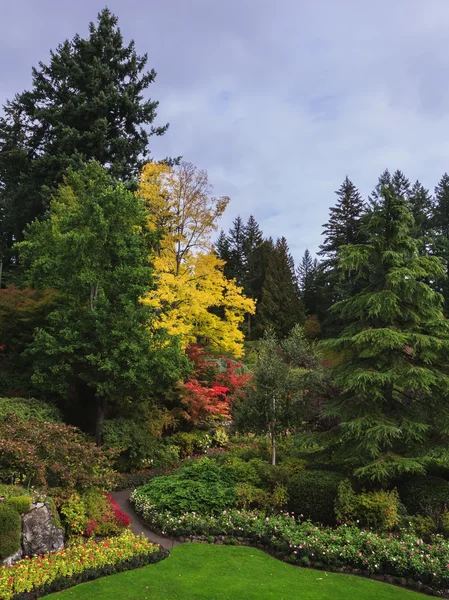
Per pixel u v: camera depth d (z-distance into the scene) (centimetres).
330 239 3916
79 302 1525
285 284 3978
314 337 3650
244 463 1274
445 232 4000
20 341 1644
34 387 1538
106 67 2589
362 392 1030
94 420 1586
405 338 1006
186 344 1795
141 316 1466
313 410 1298
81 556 778
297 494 1035
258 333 3778
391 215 1134
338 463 1158
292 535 905
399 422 1045
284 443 1448
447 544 820
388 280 1062
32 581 679
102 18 2766
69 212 1639
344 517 956
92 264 1485
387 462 982
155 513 1044
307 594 709
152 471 1460
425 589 746
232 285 1908
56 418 1335
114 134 2725
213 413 1781
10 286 1844
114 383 1426
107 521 938
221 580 750
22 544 757
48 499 840
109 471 1077
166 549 877
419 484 1007
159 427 1617
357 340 1041
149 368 1442
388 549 816
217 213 1944
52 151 2608
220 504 1061
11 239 3275
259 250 4806
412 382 973
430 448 1008
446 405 1052
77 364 1501
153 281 1655
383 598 705
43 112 2511
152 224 1883
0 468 902
